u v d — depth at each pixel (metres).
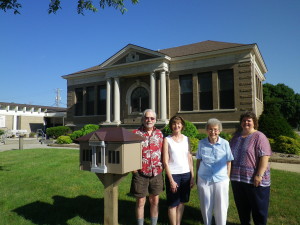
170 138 3.59
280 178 6.38
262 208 3.23
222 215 3.22
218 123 3.36
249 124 3.45
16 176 7.02
